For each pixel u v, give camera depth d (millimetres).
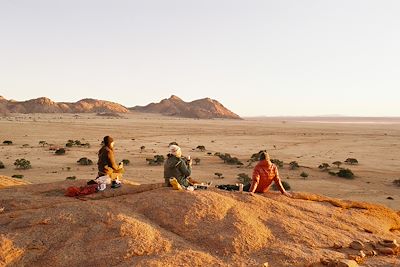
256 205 10844
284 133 198875
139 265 7738
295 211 10977
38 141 124000
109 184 12086
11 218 9336
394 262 8953
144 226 9109
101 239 8586
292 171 75188
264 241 9234
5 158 82312
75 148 104875
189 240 9086
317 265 8414
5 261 7824
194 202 10219
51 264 7883
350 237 10062
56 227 8875
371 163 90438
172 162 11836
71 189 11445
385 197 52469
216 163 83562
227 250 8750
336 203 12344
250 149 117562
